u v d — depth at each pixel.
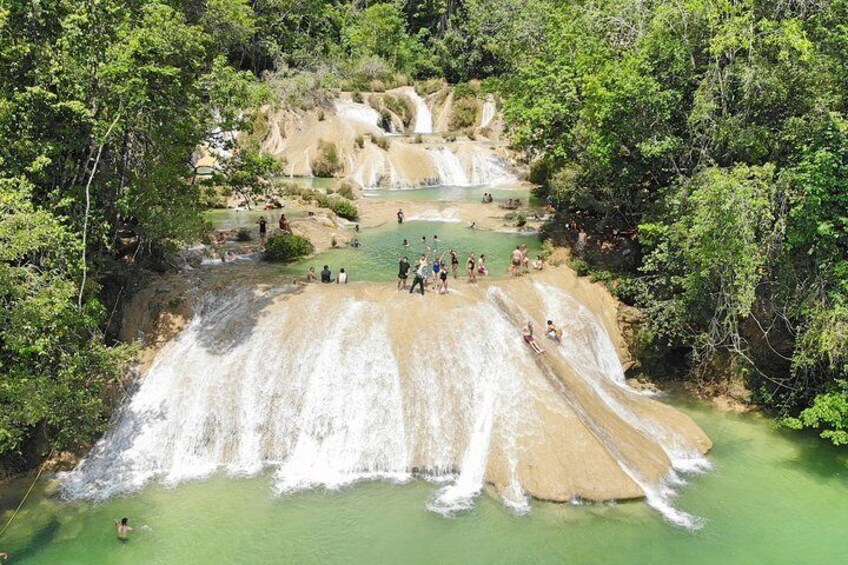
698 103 31.00
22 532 23.20
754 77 29.78
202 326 31.69
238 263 39.38
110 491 25.48
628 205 39.53
